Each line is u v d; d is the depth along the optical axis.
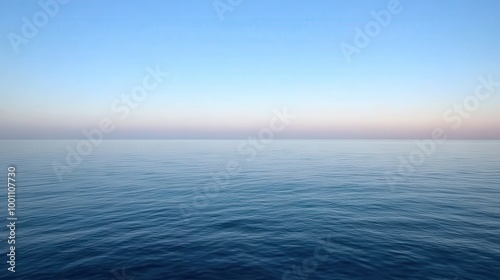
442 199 17.95
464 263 8.98
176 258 9.54
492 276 8.17
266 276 8.34
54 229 12.16
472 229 12.17
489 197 18.44
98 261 9.20
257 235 11.85
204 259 9.49
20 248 10.11
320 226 12.93
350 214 14.84
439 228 12.36
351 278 8.20
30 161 37.41
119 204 16.66
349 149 82.44
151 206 16.34
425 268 8.70
